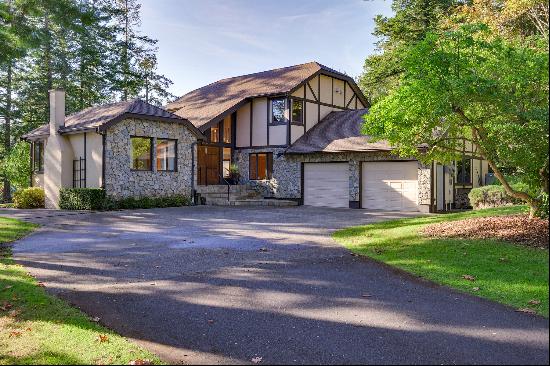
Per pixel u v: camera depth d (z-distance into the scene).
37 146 22.61
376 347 4.19
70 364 3.95
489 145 9.22
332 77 25.84
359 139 20.72
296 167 22.61
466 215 12.16
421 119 9.09
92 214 16.59
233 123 25.31
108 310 5.45
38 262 8.27
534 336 4.35
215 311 5.34
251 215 16.58
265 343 4.34
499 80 8.25
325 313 5.21
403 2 31.98
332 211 18.41
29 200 20.45
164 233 11.93
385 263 7.77
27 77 32.16
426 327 4.68
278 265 7.84
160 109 20.66
